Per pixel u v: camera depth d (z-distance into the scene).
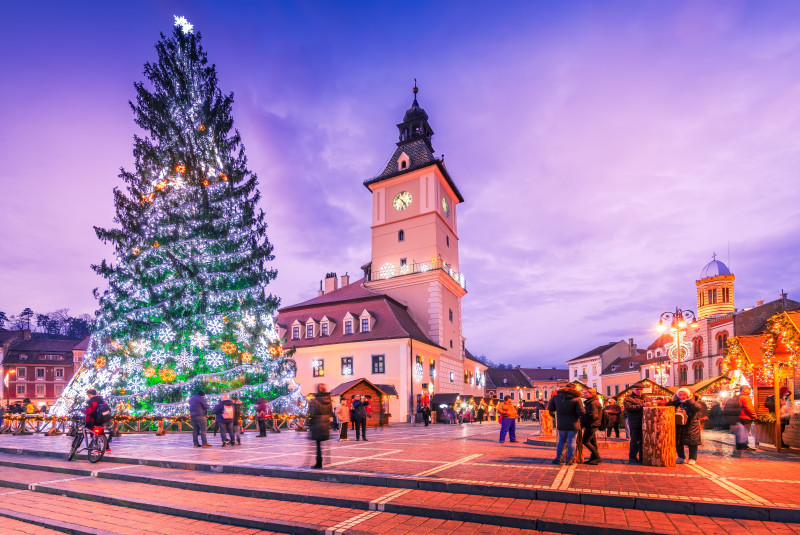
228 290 24.70
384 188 47.22
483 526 6.21
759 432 14.20
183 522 6.84
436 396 38.06
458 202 52.53
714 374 54.53
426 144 47.62
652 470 9.24
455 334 47.09
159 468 10.86
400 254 44.91
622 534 5.70
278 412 24.83
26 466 11.98
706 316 62.28
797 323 12.60
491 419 46.47
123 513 7.41
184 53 27.62
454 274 47.03
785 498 6.66
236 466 9.98
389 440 17.23
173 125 26.22
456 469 9.31
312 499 7.54
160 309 22.52
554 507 6.73
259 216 28.23
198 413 14.70
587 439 10.26
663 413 9.96
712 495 6.84
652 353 70.00
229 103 28.98
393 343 36.34
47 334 132.38
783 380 17.34
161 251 23.50
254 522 6.53
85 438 12.41
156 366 22.42
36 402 74.31
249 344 24.61
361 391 29.72
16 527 6.91
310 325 41.09
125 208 25.66
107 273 24.02
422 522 6.38
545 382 104.00
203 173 26.47
